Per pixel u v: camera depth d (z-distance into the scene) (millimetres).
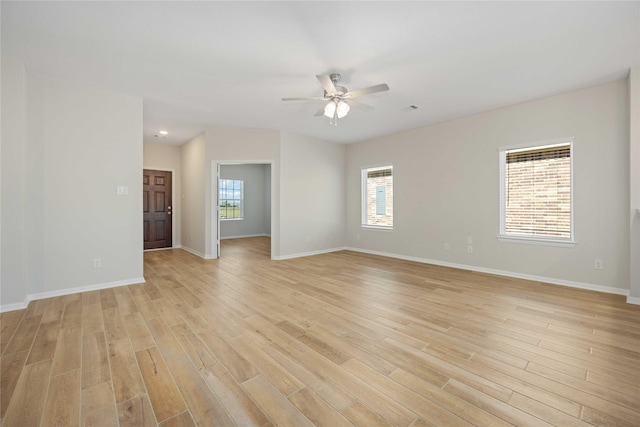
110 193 3611
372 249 6227
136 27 2326
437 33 2410
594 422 1396
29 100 3113
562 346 2137
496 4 2064
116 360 1944
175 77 3225
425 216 5219
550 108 3773
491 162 4348
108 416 1435
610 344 2160
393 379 1748
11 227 2850
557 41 2529
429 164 5141
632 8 2094
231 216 9391
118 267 3688
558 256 3764
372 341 2227
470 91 3607
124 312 2799
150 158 6488
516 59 2832
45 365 1877
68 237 3344
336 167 6594
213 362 1929
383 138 5941
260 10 2129
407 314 2762
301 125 5188
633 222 3051
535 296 3279
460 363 1921
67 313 2760
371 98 3834
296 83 3385
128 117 3719
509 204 4234
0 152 2803
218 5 2072
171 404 1524
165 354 2027
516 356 2002
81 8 2090
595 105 3449
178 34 2424
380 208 6168
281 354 2035
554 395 1594
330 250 6480
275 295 3346
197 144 5914
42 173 3182
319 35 2441
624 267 3309
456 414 1457
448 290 3531
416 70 3049
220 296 3307
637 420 1405
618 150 3311
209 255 5668
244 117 4695
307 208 6027
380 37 2469
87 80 3295
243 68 3014
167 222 6754
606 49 2664
